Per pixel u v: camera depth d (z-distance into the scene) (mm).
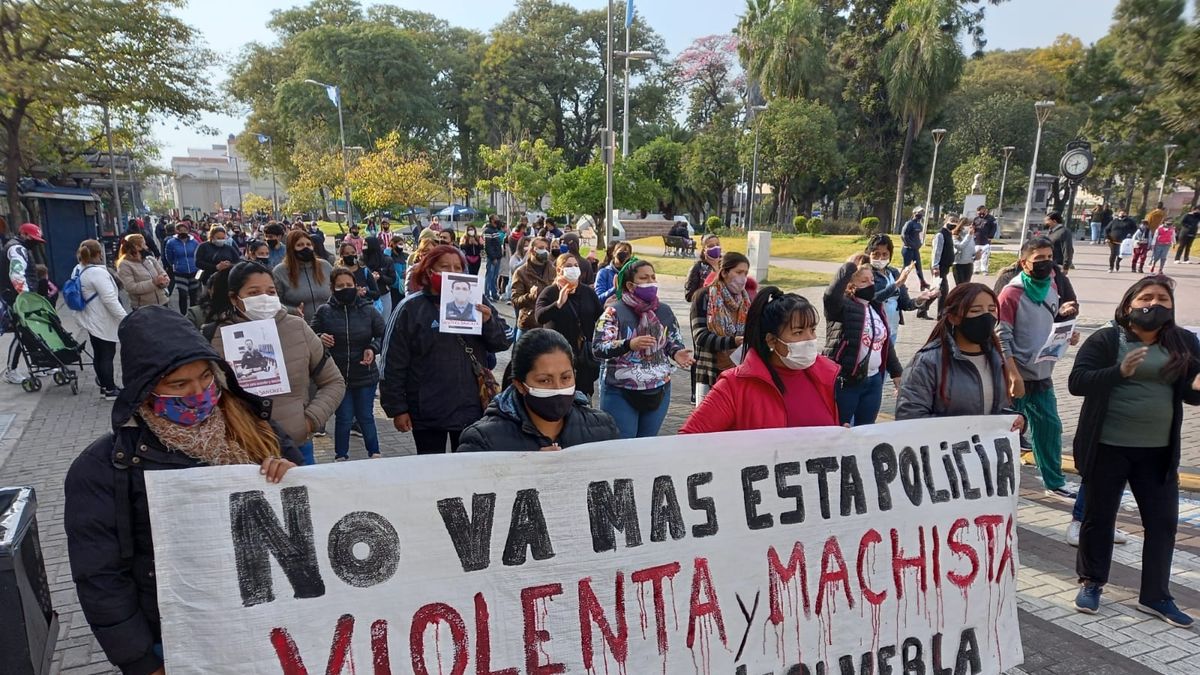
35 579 2551
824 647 2809
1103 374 3475
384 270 10797
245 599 2092
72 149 25328
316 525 2184
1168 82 11438
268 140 62750
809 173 44000
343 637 2193
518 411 2654
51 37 17609
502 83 61438
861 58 45000
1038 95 52500
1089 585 3742
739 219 54312
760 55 43938
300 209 57719
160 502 2008
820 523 2832
